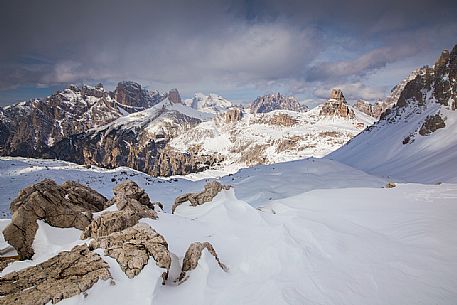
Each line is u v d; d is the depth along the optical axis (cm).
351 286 1252
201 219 2145
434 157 6425
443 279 1293
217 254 1566
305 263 1398
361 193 2722
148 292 1172
